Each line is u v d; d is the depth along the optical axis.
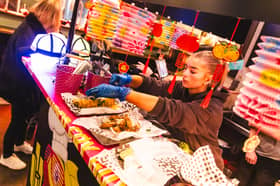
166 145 1.19
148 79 1.63
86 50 1.99
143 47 1.48
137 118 1.46
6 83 2.40
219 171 0.93
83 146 1.07
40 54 2.03
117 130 1.21
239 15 0.70
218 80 1.13
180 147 1.33
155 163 1.03
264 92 0.89
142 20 1.43
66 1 4.16
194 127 1.32
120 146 1.11
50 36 2.06
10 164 2.50
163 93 1.55
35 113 2.85
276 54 0.83
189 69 1.35
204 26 1.24
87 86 1.65
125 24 1.47
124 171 0.95
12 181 2.36
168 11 1.43
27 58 2.34
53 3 2.43
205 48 1.25
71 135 1.17
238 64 1.08
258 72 0.90
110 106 1.49
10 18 4.00
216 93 1.21
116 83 1.62
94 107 1.44
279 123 0.89
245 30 1.06
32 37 2.40
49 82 1.77
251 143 1.04
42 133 1.91
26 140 3.07
